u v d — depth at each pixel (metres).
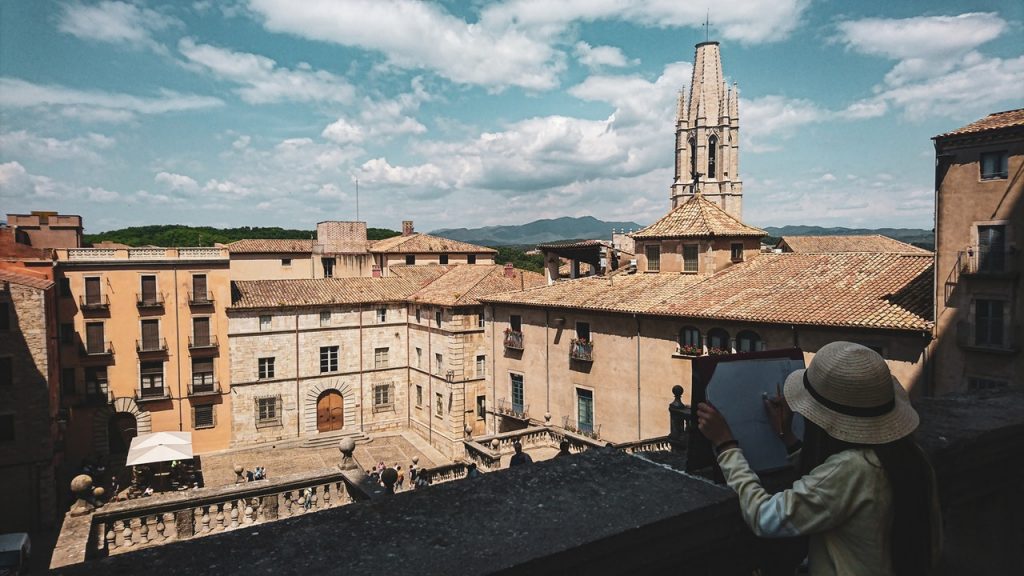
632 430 33.97
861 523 2.98
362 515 3.46
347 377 54.75
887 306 25.70
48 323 39.50
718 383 3.96
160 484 41.00
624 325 34.41
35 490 35.50
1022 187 22.00
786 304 28.31
